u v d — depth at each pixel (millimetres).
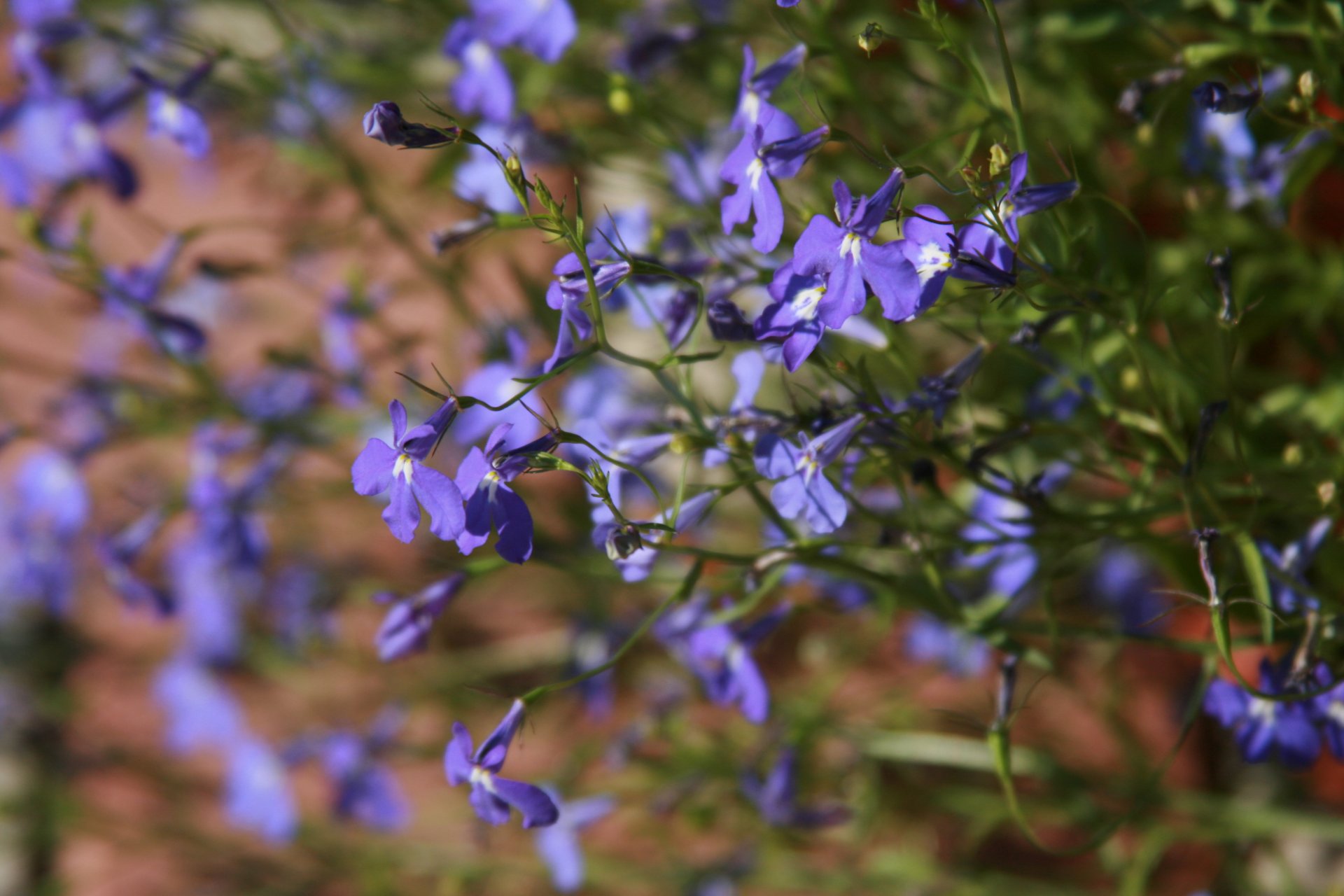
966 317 412
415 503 354
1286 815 451
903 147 453
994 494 411
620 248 404
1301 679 378
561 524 507
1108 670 494
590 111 543
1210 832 453
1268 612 378
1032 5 462
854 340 403
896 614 500
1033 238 408
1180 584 443
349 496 523
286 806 508
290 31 481
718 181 448
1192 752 499
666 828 486
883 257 346
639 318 404
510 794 368
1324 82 410
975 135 379
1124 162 487
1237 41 417
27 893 555
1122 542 436
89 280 458
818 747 500
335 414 494
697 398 454
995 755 383
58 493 503
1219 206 445
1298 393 440
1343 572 429
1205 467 419
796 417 378
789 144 360
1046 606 396
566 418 447
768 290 357
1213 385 401
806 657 496
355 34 552
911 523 390
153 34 548
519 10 426
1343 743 392
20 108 485
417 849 507
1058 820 476
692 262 396
